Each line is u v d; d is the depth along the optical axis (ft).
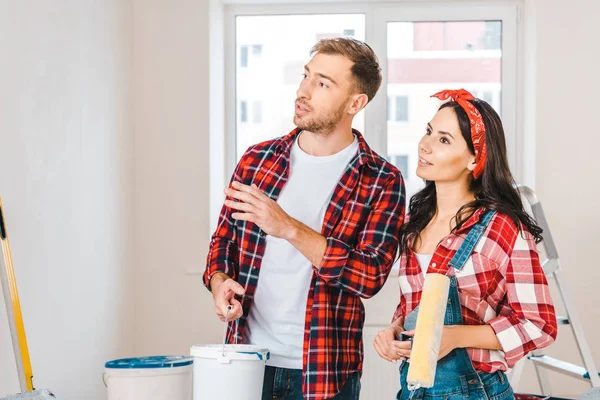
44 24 8.95
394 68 13.09
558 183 12.01
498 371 5.70
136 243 12.21
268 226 5.99
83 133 10.12
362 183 6.73
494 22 13.01
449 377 5.58
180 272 12.17
